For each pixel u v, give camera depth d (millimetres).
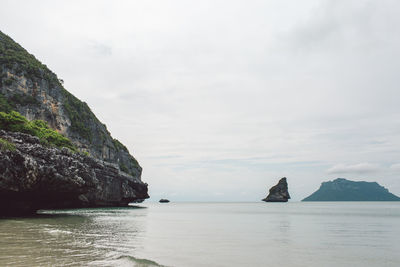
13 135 39281
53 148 44719
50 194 40438
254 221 48469
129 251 17375
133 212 67375
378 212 84125
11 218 34781
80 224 30844
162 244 20984
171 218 54594
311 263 16156
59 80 124438
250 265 15289
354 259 17422
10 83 87312
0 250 15648
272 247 21109
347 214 73188
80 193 45469
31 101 88625
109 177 75062
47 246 17047
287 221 49031
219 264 15297
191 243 22188
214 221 48156
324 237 27328
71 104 114500
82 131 109000
